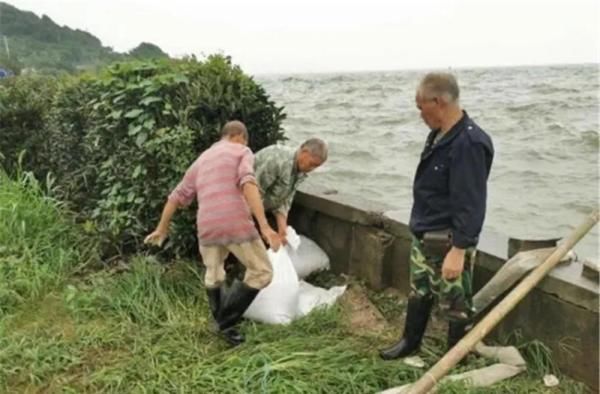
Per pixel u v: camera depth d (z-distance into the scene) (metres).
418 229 3.07
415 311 3.19
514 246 3.32
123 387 2.96
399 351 3.25
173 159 4.18
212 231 3.37
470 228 2.79
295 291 3.72
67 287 3.97
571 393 2.93
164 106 4.32
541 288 3.12
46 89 6.57
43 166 6.38
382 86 47.72
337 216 4.42
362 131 18.30
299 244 4.30
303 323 3.60
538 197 9.23
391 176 11.09
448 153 2.85
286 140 4.77
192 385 2.95
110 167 4.64
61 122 5.67
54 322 3.64
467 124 2.81
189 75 4.50
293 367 3.02
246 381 2.91
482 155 2.77
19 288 3.98
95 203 5.10
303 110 26.55
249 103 4.49
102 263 4.48
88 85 5.26
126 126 4.46
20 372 3.07
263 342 3.40
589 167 11.74
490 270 3.44
